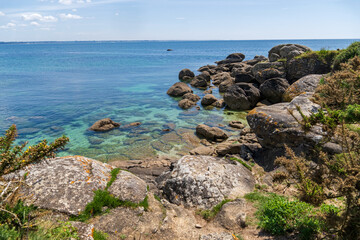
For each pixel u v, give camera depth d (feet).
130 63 279.49
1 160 12.48
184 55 425.28
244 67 147.13
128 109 92.48
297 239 19.11
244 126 72.38
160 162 49.47
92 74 188.55
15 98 107.55
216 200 27.43
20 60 314.14
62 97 111.24
